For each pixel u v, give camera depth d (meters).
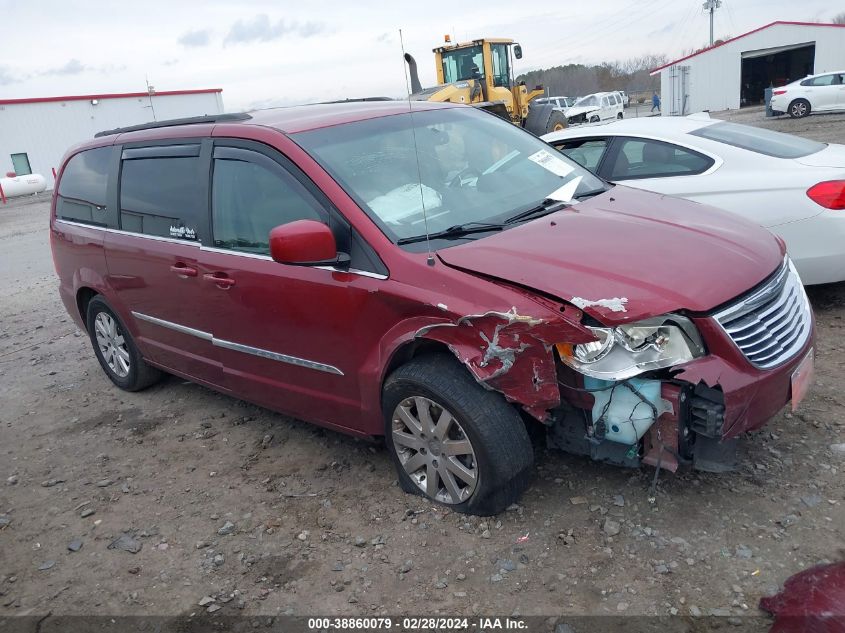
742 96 42.12
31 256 13.34
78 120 37.78
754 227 3.70
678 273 3.02
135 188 4.75
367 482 3.82
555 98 41.88
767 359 3.02
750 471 3.42
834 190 4.85
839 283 5.90
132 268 4.77
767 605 2.65
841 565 2.77
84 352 6.83
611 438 3.07
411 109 4.35
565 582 2.89
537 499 3.41
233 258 3.98
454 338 3.09
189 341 4.57
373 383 3.48
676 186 5.45
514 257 3.15
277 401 4.13
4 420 5.36
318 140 3.81
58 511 3.96
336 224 3.49
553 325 2.85
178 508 3.83
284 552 3.33
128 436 4.80
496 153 4.26
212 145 4.17
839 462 3.41
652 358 2.89
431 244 3.36
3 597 3.28
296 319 3.70
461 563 3.08
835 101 25.53
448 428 3.26
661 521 3.15
